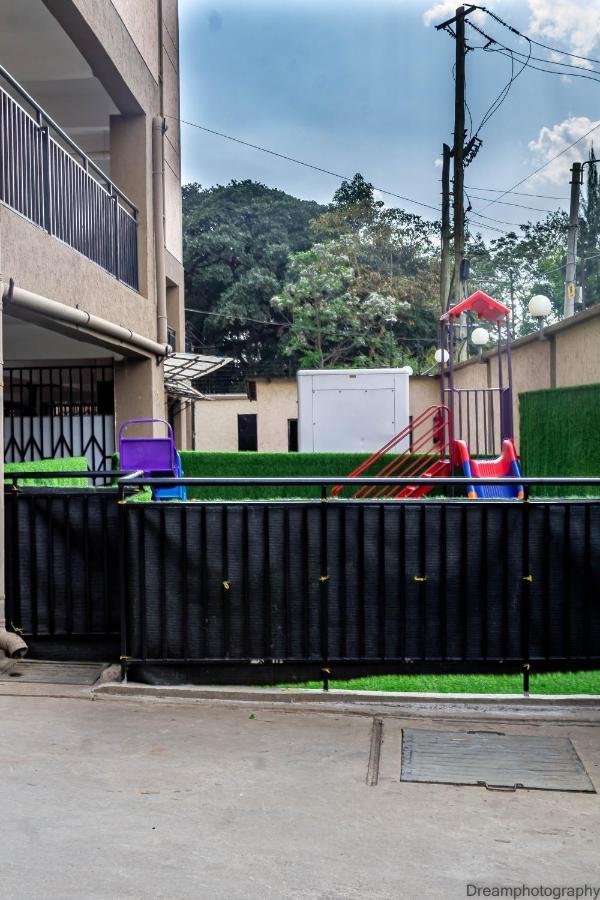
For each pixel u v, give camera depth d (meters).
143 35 12.31
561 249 47.03
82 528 5.86
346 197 49.03
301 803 3.77
